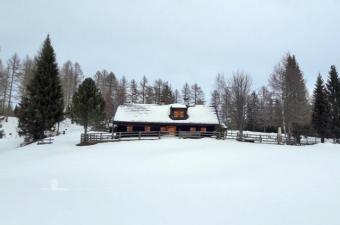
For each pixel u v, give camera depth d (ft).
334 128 166.20
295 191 36.65
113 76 278.67
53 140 131.54
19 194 38.86
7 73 209.77
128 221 27.89
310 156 67.97
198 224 26.76
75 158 79.10
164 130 142.10
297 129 158.92
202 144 100.53
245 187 39.81
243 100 174.70
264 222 26.76
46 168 64.64
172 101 267.59
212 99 255.29
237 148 88.28
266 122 192.03
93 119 118.83
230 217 28.30
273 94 149.69
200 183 43.78
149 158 73.97
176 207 31.94
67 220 28.27
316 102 170.30
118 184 45.24
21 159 85.81
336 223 26.09
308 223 26.27
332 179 42.39
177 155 76.07
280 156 68.85
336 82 172.86
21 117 133.90
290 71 144.56
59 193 39.27
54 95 138.92
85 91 121.08
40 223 27.50
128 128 140.77
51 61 141.28
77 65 275.59
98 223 27.43
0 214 30.22
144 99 280.92
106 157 78.69
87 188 42.50
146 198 35.94
